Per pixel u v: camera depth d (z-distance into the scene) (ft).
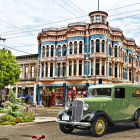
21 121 44.91
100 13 113.80
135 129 36.09
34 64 137.49
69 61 117.29
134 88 36.78
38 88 130.41
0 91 130.52
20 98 49.26
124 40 136.05
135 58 146.20
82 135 30.83
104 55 109.81
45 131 34.81
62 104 117.29
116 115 33.35
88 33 113.91
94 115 28.91
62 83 119.44
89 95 36.14
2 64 103.60
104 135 30.42
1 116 44.75
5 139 28.17
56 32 127.03
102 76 108.06
